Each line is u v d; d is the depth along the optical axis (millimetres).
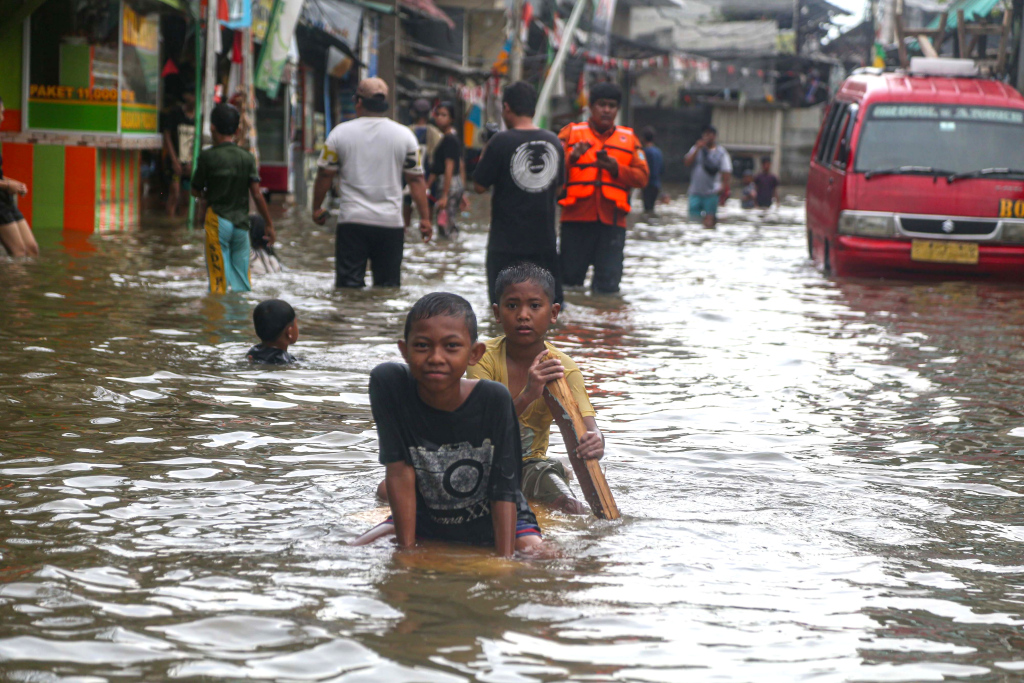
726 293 12891
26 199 16578
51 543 4066
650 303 11836
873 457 5863
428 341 4082
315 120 26578
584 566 3980
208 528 4293
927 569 4066
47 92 16938
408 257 15758
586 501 4805
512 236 10633
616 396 7219
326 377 7453
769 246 19719
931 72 17062
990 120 15555
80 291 10766
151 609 3453
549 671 3086
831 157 16641
